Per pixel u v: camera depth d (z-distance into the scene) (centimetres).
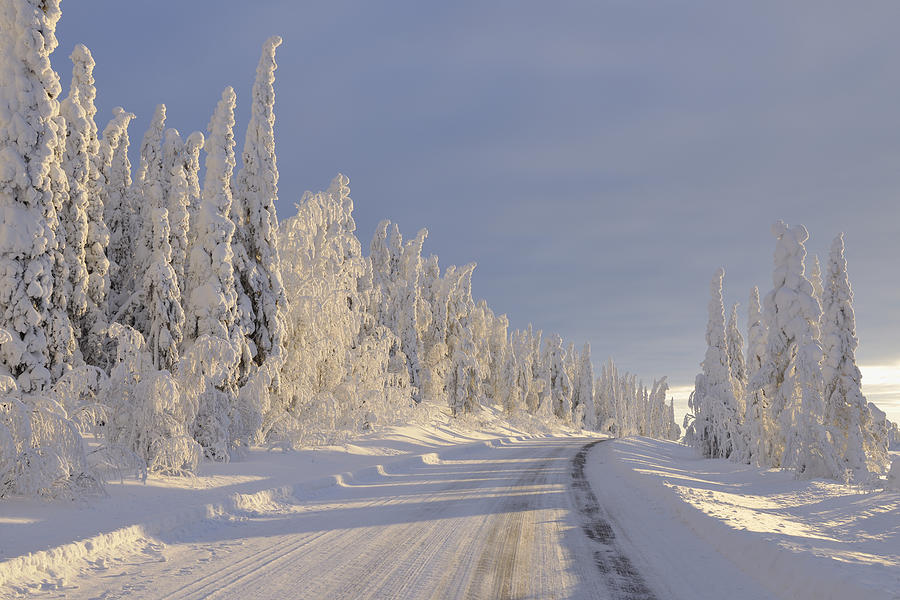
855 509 1228
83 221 2245
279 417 2242
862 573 582
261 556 734
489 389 8125
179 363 1524
